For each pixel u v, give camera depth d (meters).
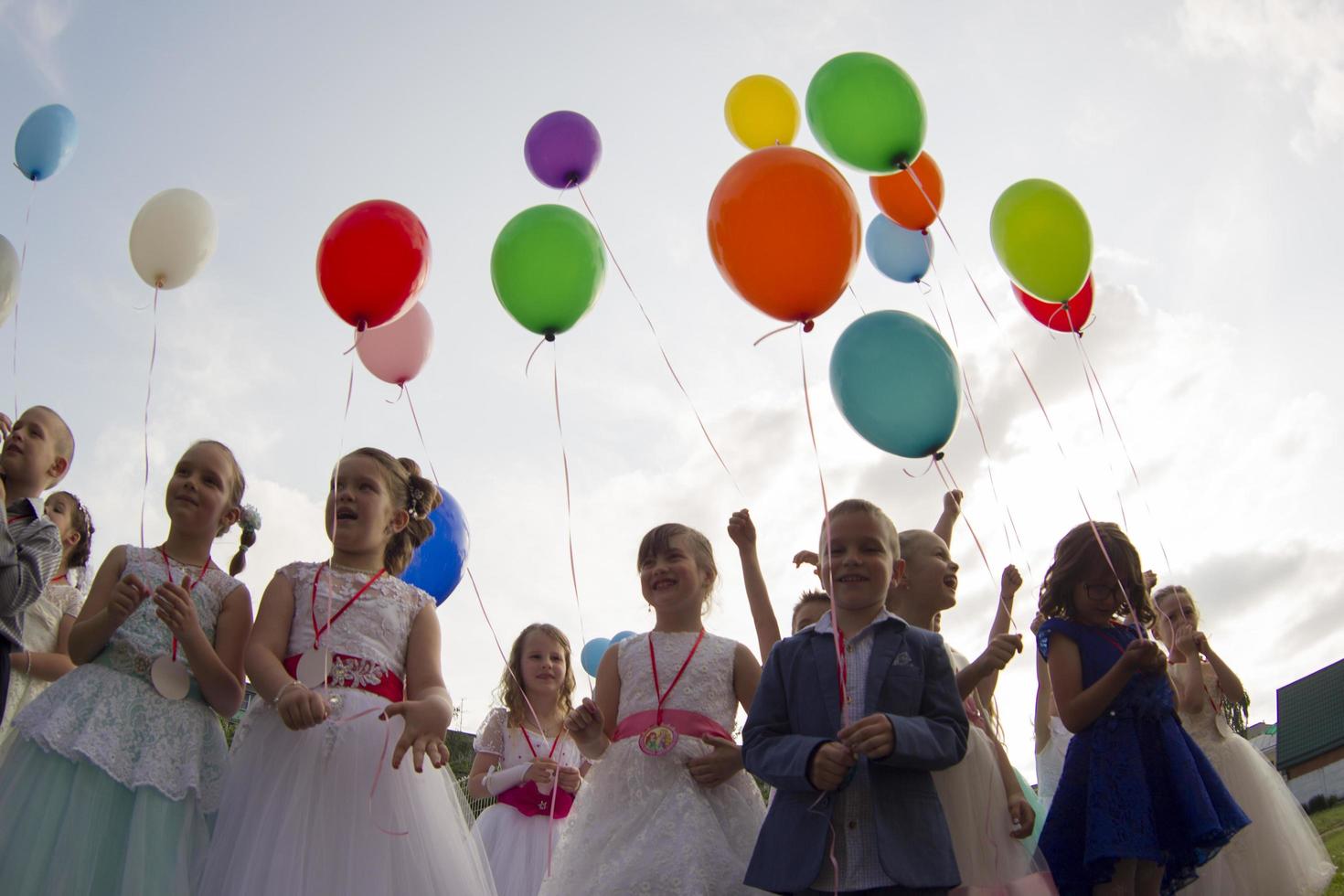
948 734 2.89
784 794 2.99
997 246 4.32
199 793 3.09
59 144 4.83
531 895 4.71
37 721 2.98
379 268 3.78
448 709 3.13
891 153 4.09
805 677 3.16
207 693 3.15
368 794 3.05
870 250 5.11
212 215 4.39
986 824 3.25
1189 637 4.71
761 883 2.89
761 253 3.53
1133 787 3.17
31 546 3.27
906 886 2.70
